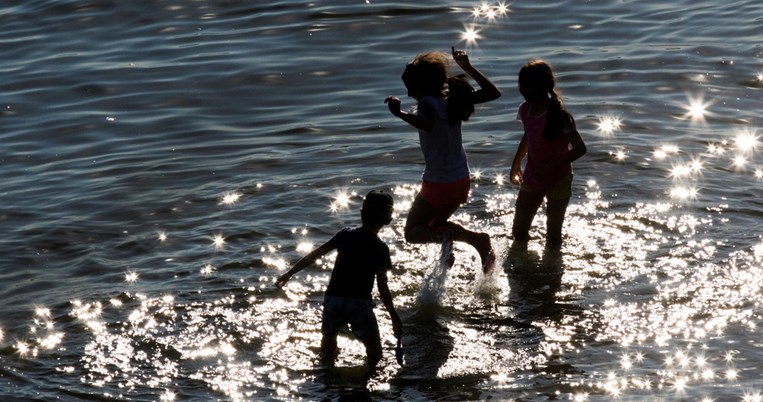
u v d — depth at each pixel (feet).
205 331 85.20
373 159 125.80
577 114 138.31
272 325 86.02
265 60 164.96
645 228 103.04
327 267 96.78
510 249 100.48
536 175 97.30
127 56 169.48
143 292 92.58
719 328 82.58
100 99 151.12
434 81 92.12
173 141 135.03
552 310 87.40
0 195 118.21
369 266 79.87
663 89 146.72
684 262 94.84
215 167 124.88
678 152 124.06
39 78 160.35
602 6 187.83
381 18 182.91
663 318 84.74
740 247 97.19
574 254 98.37
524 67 96.78
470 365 78.84
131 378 78.18
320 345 82.58
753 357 77.66
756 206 107.14
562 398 73.10
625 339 81.71
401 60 163.63
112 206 113.80
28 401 74.49
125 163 127.34
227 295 91.45
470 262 98.32
